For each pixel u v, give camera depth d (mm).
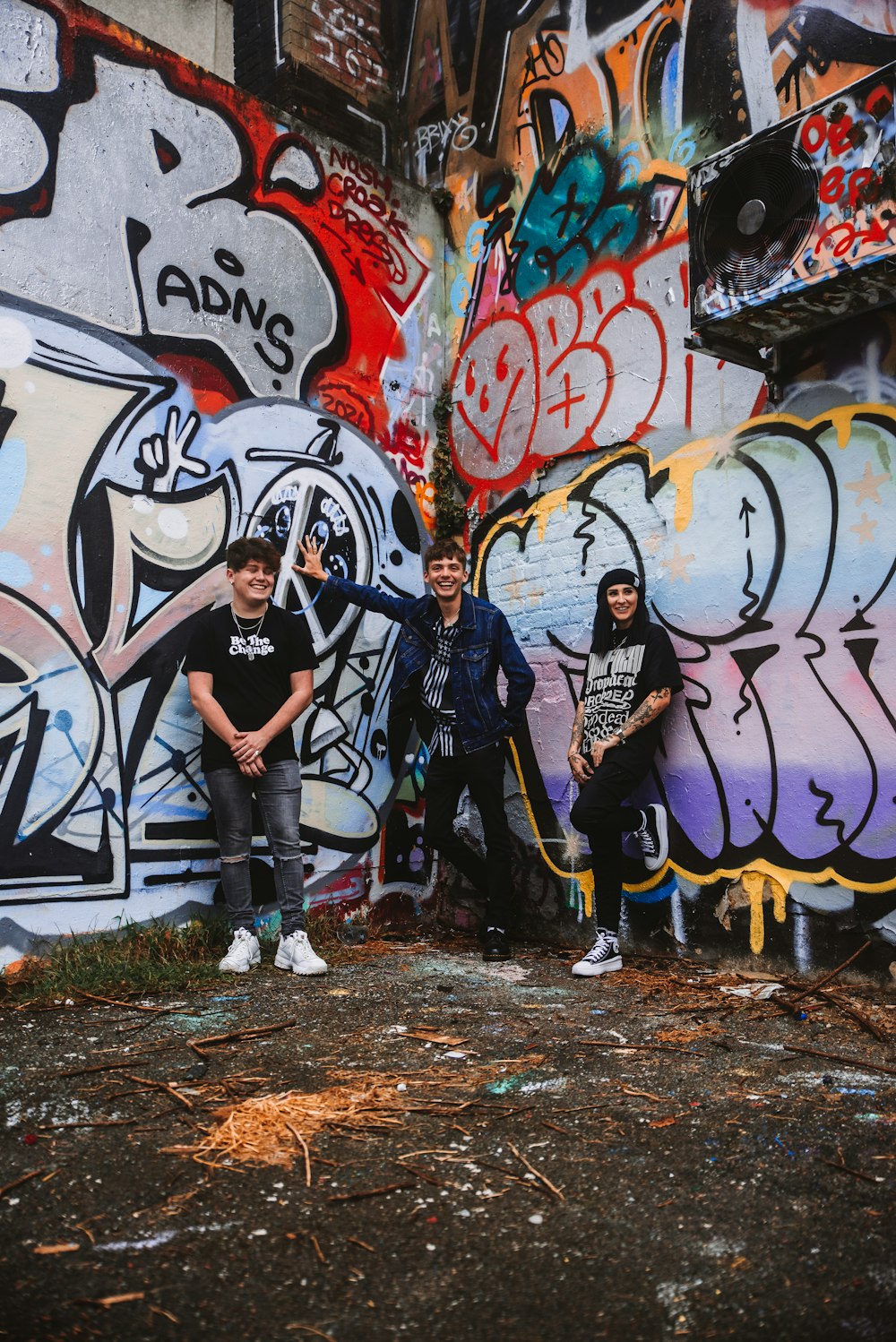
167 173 4418
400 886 5156
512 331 5234
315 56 5832
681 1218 1887
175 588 4320
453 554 4500
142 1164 2109
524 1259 1738
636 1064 2811
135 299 4266
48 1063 2766
